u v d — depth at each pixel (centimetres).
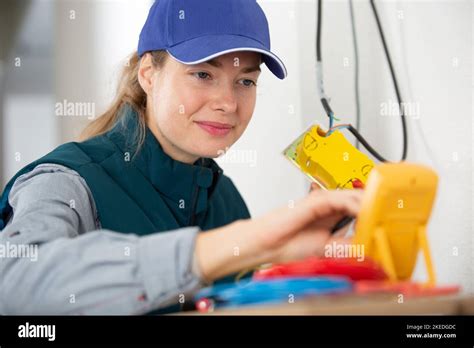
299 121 148
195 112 94
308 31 145
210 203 112
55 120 251
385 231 55
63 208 78
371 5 126
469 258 104
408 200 55
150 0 192
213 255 53
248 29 92
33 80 262
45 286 56
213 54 87
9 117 273
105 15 207
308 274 55
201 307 55
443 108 111
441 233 110
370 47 128
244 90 97
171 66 94
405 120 119
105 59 208
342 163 85
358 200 56
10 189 89
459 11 107
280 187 153
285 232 54
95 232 58
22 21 256
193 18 91
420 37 116
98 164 95
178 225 99
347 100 134
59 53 240
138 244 56
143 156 100
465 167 106
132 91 107
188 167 102
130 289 54
